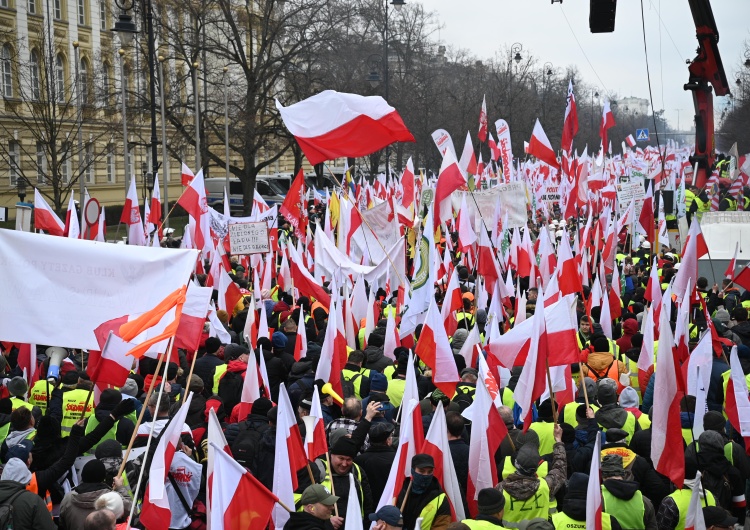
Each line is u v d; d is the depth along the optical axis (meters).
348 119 15.20
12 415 8.39
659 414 7.89
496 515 6.63
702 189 30.17
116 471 7.68
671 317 15.21
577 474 7.20
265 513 6.65
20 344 11.29
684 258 14.02
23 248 8.30
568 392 10.07
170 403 9.37
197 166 40.78
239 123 48.53
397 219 19.84
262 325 12.55
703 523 7.02
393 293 17.23
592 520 6.73
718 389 11.54
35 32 48.69
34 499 6.81
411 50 63.56
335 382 10.55
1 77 46.25
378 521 6.52
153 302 8.26
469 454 8.09
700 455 8.45
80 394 9.87
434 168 65.00
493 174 37.47
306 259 19.53
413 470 7.41
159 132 56.72
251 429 8.97
